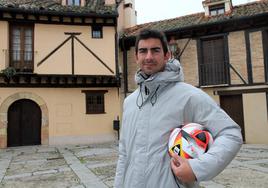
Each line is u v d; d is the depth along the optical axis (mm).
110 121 13562
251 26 12133
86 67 13297
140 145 1540
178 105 1488
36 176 6496
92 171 6758
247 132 11930
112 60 13594
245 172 6211
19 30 12867
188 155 1316
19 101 12781
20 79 12547
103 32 13648
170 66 1572
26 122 12828
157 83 1540
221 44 12812
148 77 1624
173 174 1417
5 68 12336
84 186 5410
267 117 11648
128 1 16391
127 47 14398
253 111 11898
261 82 11805
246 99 12055
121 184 1744
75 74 13125
